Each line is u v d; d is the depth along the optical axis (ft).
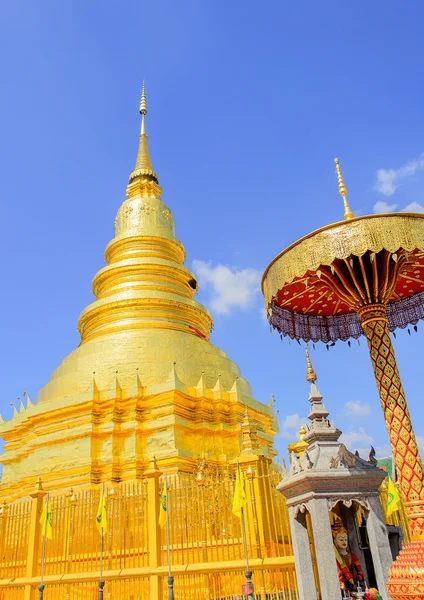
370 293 42.11
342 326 57.21
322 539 34.30
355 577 38.86
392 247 38.14
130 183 149.79
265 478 52.80
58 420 95.09
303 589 36.04
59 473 88.07
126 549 58.34
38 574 59.00
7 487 97.50
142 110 164.66
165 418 89.66
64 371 104.12
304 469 36.22
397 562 34.06
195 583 48.39
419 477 37.55
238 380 107.24
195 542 55.01
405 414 39.50
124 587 52.08
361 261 40.52
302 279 44.93
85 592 54.44
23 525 63.36
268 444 106.01
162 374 96.99
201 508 55.93
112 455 87.86
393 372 40.73
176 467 82.94
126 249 126.52
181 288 122.83
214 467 85.51
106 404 92.43
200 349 105.50
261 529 49.01
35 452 94.22
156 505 54.13
